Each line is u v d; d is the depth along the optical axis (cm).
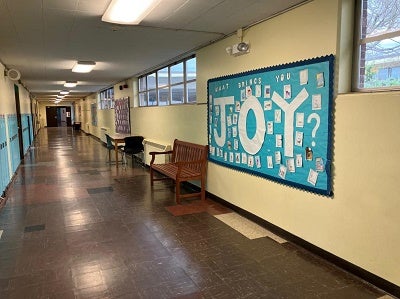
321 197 291
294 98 314
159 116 711
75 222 396
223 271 275
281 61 331
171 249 319
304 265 284
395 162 227
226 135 441
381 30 251
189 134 562
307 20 295
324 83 278
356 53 269
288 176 329
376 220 243
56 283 257
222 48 441
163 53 547
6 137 576
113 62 639
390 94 226
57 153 1055
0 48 484
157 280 261
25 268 281
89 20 351
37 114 2292
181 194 524
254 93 375
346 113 261
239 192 422
